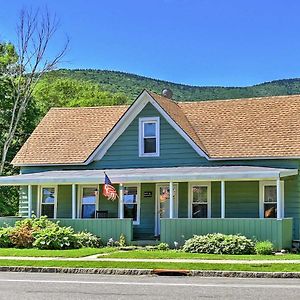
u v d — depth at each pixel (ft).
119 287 48.55
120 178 89.30
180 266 61.77
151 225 96.63
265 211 91.45
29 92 141.79
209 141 98.17
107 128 108.88
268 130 97.25
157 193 96.99
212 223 83.76
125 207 98.37
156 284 50.67
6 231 88.12
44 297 42.83
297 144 92.22
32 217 92.99
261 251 76.54
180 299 41.65
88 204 100.32
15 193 143.33
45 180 92.94
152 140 98.32
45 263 65.77
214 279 55.57
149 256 72.02
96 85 250.78
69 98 215.92
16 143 145.28
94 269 61.98
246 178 83.66
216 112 104.99
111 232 89.51
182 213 95.09
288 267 60.54
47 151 106.11
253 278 56.75
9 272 63.10
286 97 104.53
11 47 141.28
